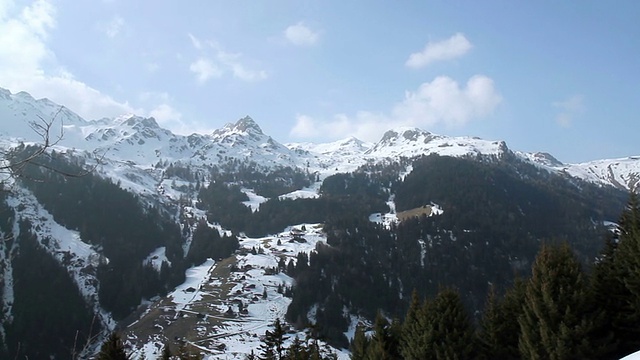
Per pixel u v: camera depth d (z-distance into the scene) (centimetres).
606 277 2945
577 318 2694
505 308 3594
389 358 3859
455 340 3344
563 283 2781
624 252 2984
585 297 2709
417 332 3534
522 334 3020
